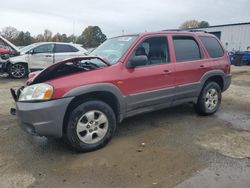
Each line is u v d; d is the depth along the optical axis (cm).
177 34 540
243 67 2041
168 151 415
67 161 385
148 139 462
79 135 401
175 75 513
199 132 498
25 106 380
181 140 459
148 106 485
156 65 490
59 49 1288
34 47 1270
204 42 589
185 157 395
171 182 329
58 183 330
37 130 375
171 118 579
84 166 370
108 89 419
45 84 382
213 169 359
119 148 426
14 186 324
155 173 351
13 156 402
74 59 422
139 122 550
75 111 394
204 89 579
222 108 678
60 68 417
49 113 374
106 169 362
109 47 505
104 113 421
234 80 1229
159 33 511
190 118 582
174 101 529
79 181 334
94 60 457
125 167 366
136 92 457
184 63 532
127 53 455
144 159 389
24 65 1261
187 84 538
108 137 430
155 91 484
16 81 1160
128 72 446
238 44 2808
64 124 397
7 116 598
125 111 453
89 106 404
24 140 460
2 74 1326
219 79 619
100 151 416
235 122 562
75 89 389
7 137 473
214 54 603
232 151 416
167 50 516
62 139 459
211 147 430
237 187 317
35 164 377
